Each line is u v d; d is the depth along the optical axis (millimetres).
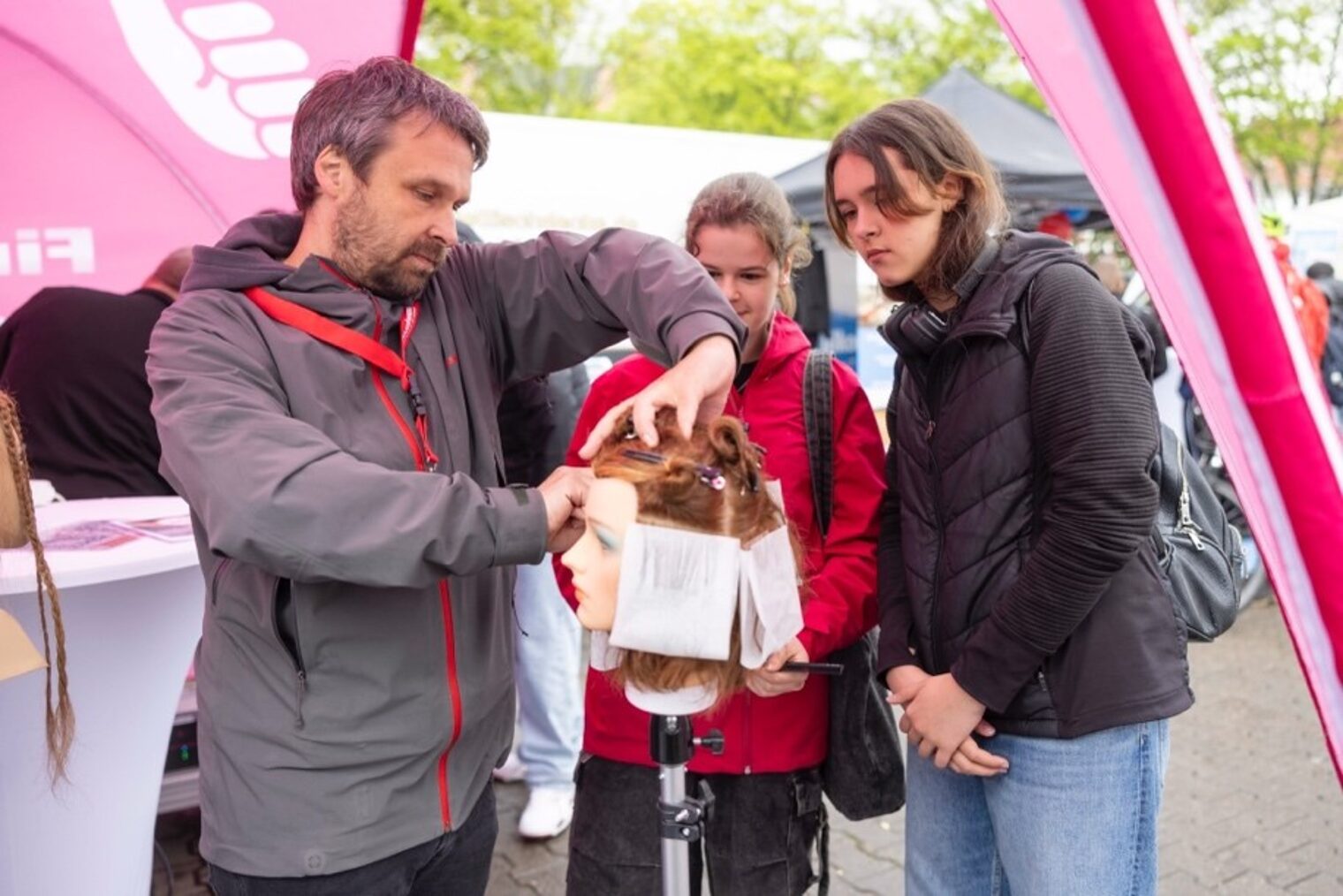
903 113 1338
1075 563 1219
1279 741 3469
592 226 5535
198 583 1927
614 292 1250
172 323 1102
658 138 5859
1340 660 1350
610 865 1637
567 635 2855
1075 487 1219
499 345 1367
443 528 976
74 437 2502
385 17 2410
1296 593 1354
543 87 14938
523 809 3025
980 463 1332
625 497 1000
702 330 1135
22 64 2896
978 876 1565
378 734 1147
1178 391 3971
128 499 2291
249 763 1145
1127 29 1099
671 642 975
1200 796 3084
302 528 958
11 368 2533
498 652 1292
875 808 1629
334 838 1145
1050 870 1343
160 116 2959
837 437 1618
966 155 1334
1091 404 1223
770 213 1527
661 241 1274
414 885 1320
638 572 964
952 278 1354
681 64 15438
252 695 1143
